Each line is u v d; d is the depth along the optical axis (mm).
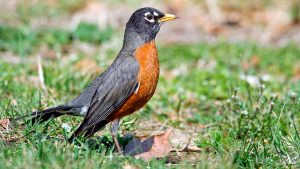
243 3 22359
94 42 18141
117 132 10281
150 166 8930
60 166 8250
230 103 11609
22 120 10102
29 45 16797
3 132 9703
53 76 13531
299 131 10750
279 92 13992
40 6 20562
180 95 13344
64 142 9148
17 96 10906
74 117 10719
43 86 12453
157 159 9414
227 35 20078
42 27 18844
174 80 14797
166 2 22125
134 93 9625
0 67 14164
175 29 20234
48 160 8297
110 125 10508
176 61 16406
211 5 21547
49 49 17094
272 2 22266
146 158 9453
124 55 9898
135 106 9742
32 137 9352
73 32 18250
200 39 19453
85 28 18594
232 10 22109
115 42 17000
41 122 9828
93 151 8984
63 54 16906
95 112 9391
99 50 17062
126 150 9656
